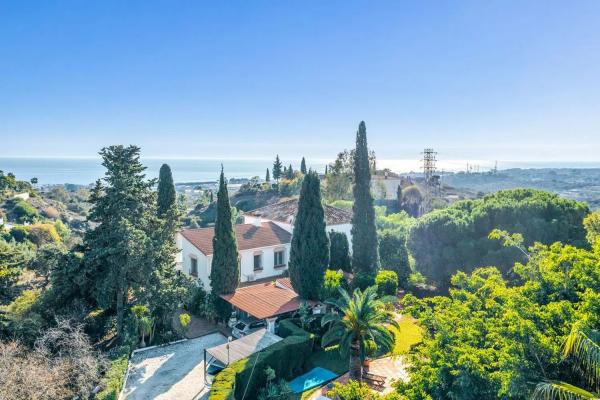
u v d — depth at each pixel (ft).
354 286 102.63
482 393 37.81
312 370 76.18
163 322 89.81
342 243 119.24
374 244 118.21
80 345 65.67
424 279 127.03
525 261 106.93
